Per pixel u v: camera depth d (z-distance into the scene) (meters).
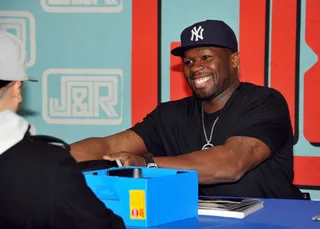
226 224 1.46
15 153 1.14
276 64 2.86
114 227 1.17
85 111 3.02
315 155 2.85
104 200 1.45
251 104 2.31
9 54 1.21
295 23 2.84
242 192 2.29
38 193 1.11
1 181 1.12
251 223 1.47
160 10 2.94
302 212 1.62
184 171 1.57
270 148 2.17
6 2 3.04
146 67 2.97
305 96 2.84
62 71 3.02
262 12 2.86
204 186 2.33
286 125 2.33
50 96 3.04
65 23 3.01
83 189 1.15
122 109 3.00
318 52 2.82
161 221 1.45
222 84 2.36
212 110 2.41
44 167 1.12
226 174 2.02
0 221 1.13
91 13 2.99
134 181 1.41
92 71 3.01
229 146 2.12
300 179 2.87
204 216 1.56
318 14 2.81
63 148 1.19
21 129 1.17
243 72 2.88
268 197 2.30
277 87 2.86
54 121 3.04
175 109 2.52
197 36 2.35
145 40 2.96
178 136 2.47
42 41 3.03
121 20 2.97
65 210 1.12
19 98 1.25
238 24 2.88
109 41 2.99
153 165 1.90
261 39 2.86
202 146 2.39
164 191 1.45
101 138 2.49
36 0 3.02
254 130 2.19
